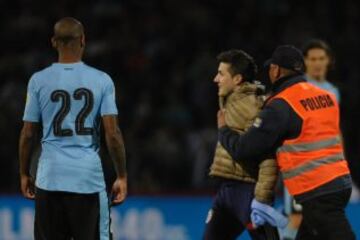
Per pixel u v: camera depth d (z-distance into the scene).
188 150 47.62
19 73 51.84
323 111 24.02
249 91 24.83
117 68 53.38
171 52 54.66
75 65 22.89
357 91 51.72
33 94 22.83
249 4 57.53
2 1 57.38
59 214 22.95
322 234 23.72
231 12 57.53
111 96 22.81
